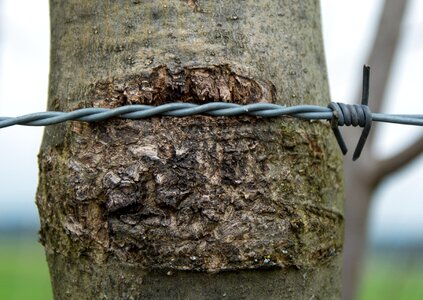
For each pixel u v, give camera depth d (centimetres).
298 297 27
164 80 26
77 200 27
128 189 26
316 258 28
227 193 26
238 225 26
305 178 27
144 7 27
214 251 26
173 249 26
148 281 26
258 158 27
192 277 26
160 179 26
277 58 27
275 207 27
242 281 26
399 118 28
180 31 27
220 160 26
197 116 26
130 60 27
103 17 27
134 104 26
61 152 27
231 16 27
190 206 26
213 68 27
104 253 27
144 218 26
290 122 27
